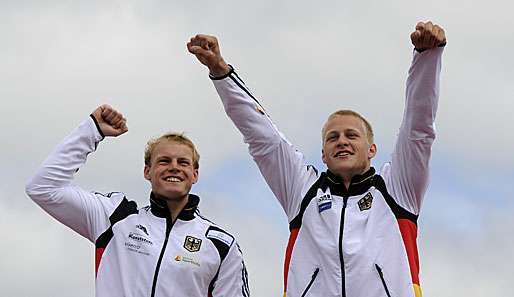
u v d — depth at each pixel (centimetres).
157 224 739
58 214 729
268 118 742
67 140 743
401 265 669
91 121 751
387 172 713
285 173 734
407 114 677
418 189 693
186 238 733
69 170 732
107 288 711
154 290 702
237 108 731
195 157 763
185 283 714
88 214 736
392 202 693
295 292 679
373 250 668
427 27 638
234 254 745
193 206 752
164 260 715
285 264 705
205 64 720
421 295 670
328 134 720
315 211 702
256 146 737
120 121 760
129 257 719
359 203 698
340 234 678
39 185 718
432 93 659
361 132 718
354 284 657
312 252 687
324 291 666
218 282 735
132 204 760
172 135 761
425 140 676
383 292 656
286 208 732
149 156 764
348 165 700
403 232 682
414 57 657
